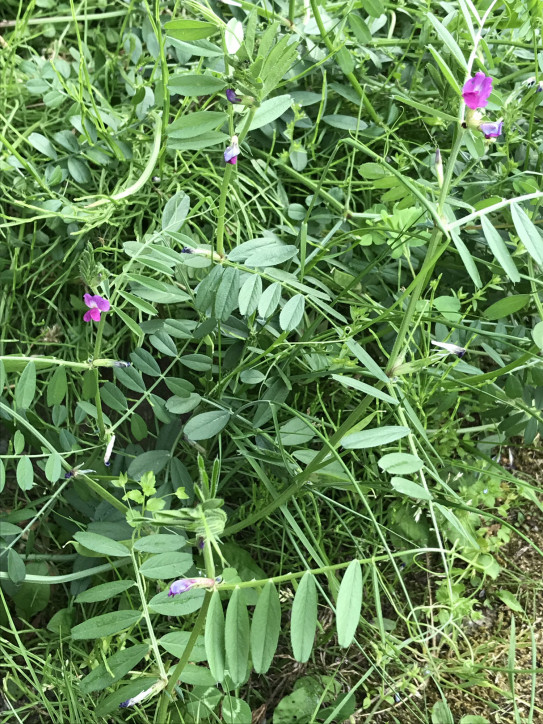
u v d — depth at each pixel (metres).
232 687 0.24
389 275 0.33
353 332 0.28
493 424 0.35
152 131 0.34
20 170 0.33
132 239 0.35
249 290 0.26
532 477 0.36
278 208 0.34
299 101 0.33
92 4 0.37
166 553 0.24
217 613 0.20
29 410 0.28
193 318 0.32
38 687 0.28
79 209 0.30
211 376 0.30
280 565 0.32
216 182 0.34
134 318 0.33
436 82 0.33
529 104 0.32
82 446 0.33
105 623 0.23
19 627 0.32
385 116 0.36
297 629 0.19
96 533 0.26
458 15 0.30
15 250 0.33
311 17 0.33
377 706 0.30
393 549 0.33
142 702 0.29
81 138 0.33
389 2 0.35
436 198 0.29
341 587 0.19
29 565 0.31
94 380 0.26
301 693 0.30
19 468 0.26
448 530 0.33
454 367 0.29
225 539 0.33
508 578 0.34
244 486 0.34
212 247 0.27
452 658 0.32
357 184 0.35
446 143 0.36
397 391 0.25
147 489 0.25
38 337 0.34
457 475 0.34
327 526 0.33
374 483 0.28
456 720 0.31
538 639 0.33
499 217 0.33
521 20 0.32
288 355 0.30
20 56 0.38
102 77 0.36
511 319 0.33
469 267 0.22
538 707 0.31
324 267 0.34
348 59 0.32
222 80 0.24
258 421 0.29
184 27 0.23
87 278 0.24
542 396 0.31
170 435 0.30
